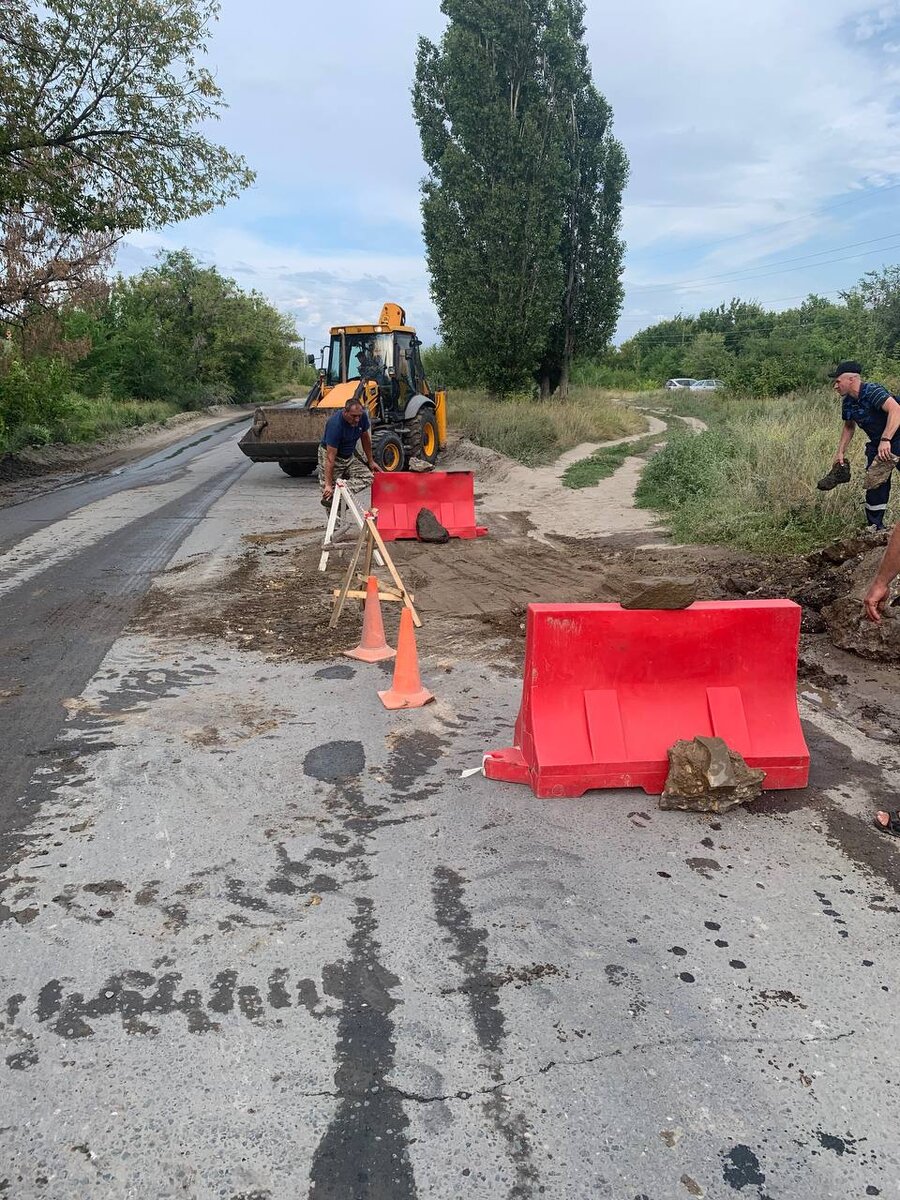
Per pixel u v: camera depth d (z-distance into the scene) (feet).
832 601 20.97
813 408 56.13
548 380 111.55
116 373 116.78
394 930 9.12
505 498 45.34
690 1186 6.23
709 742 11.80
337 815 11.62
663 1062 7.38
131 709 15.64
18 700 16.10
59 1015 7.88
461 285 92.22
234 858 10.52
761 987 8.32
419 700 15.79
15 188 46.91
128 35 47.19
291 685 16.98
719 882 10.11
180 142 51.88
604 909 9.54
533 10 90.07
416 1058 7.39
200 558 29.32
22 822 11.42
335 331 51.78
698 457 42.37
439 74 94.99
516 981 8.37
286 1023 7.79
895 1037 7.71
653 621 12.30
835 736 14.49
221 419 121.70
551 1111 6.86
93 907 9.51
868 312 119.44
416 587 25.40
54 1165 6.37
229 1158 6.44
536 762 12.13
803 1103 6.98
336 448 27.55
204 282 145.38
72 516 38.58
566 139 96.48
